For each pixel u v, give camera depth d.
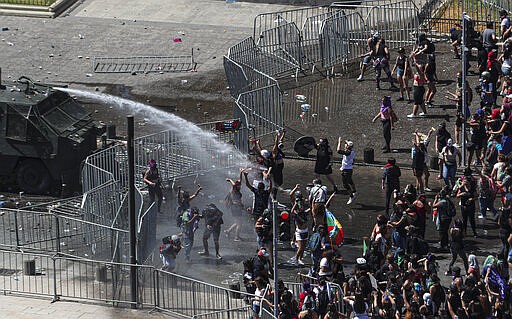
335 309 63.12
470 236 78.50
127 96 104.81
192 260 75.50
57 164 85.31
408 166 89.88
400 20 110.75
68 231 74.56
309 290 64.62
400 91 100.12
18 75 109.19
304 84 105.06
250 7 123.62
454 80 102.38
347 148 83.31
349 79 105.44
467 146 87.62
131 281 68.62
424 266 68.19
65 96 88.00
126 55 113.06
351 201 84.12
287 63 107.50
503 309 66.62
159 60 111.88
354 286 66.06
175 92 105.38
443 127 86.06
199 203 82.81
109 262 70.25
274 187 82.50
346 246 77.62
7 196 85.69
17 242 75.62
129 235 70.56
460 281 65.88
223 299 66.44
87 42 116.19
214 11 123.00
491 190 79.81
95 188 77.31
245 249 76.94
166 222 80.62
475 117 86.75
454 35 105.62
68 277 71.12
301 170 89.88
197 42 115.56
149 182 80.81
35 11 122.56
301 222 74.25
